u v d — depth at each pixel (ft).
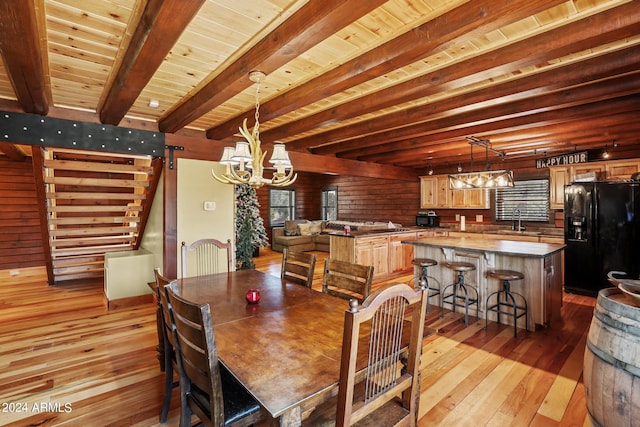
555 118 11.56
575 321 12.32
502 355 9.49
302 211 36.55
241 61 7.59
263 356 4.53
